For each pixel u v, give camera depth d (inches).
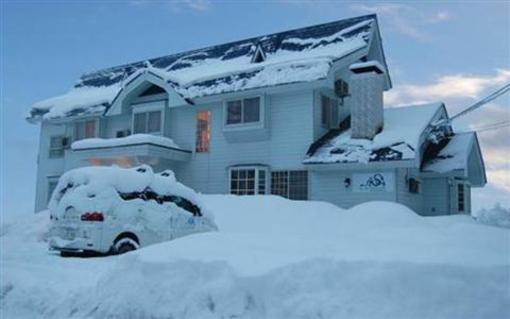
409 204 730.2
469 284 197.3
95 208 454.6
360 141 733.3
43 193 1137.4
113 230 455.8
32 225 706.8
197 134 909.2
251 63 910.4
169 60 1080.2
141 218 476.7
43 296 292.0
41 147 1162.6
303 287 210.5
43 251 510.9
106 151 904.9
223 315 215.8
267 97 820.0
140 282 250.7
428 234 318.0
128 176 488.1
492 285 195.0
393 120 775.1
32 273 351.6
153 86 975.6
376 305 198.4
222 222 636.7
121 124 1024.9
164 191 508.1
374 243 263.4
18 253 487.5
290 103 808.9
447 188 773.9
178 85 904.9
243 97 832.9
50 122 1113.4
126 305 245.6
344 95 858.8
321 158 733.3
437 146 797.9
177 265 246.8
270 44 919.7
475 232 333.4
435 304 194.9
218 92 839.1
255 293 215.0
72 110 1067.3
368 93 748.6
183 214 510.0
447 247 243.6
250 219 636.1
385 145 699.4
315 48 868.0
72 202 461.1
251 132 824.3
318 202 660.7
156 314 231.9
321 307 201.5
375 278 206.7
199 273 237.3
